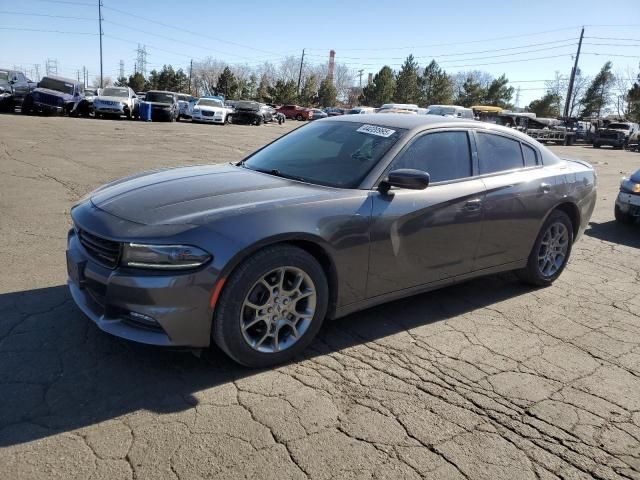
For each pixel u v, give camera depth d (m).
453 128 4.09
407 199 3.56
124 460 2.28
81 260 3.01
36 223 5.80
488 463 2.45
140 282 2.70
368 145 3.76
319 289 3.18
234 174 3.73
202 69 110.94
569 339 3.86
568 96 55.00
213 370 3.05
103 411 2.61
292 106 56.28
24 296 3.83
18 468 2.18
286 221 2.98
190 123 29.25
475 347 3.62
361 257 3.35
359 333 3.70
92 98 27.53
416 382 3.10
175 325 2.74
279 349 3.12
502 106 81.38
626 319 4.33
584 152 28.30
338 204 3.24
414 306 4.29
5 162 9.75
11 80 24.34
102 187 3.66
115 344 3.23
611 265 5.97
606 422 2.84
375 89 76.00
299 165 3.83
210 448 2.39
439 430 2.66
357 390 2.96
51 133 16.00
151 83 91.06
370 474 2.32
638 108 54.38
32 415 2.54
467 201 3.91
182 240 2.73
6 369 2.90
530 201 4.43
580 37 53.25
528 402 2.98
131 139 16.30
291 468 2.31
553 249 4.93
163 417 2.59
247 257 2.87
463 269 4.07
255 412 2.69
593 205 5.25
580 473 2.43
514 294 4.75
